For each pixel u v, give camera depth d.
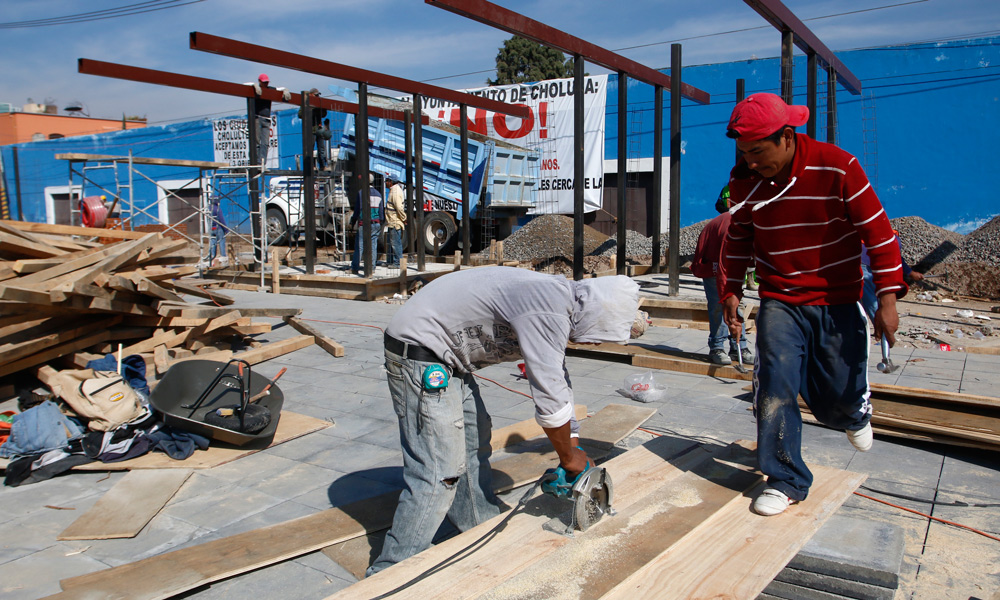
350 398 5.84
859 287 2.82
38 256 6.05
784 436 2.82
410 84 12.22
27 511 3.68
